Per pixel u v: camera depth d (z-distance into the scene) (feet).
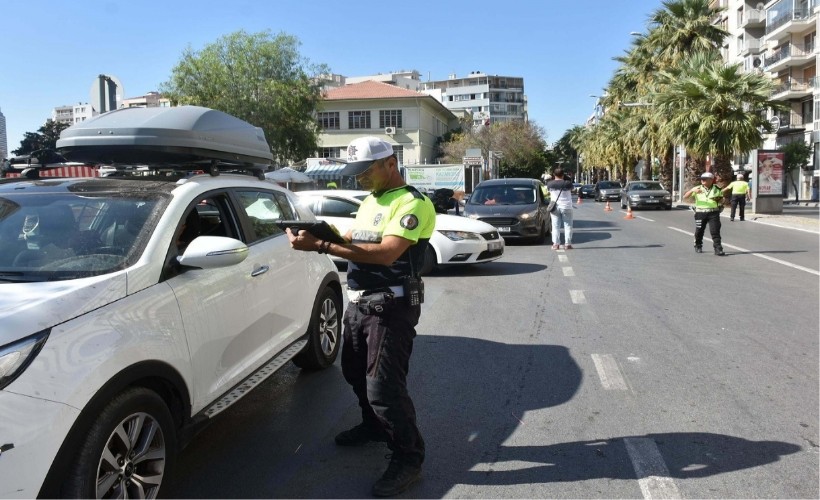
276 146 113.91
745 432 13.57
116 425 9.12
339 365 18.65
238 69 108.27
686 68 99.91
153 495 9.91
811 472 11.74
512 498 11.05
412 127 164.55
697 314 24.77
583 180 415.44
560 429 13.96
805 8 159.33
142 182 13.14
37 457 8.00
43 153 15.08
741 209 75.97
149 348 9.91
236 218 14.23
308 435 13.92
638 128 143.23
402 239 10.86
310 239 10.69
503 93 469.98
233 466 12.47
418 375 17.83
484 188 54.85
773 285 30.96
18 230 11.50
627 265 38.52
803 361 18.52
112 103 29.53
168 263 11.24
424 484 11.61
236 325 12.81
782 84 169.27
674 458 12.44
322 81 121.19
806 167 161.58
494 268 38.29
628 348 20.20
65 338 8.70
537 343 21.04
